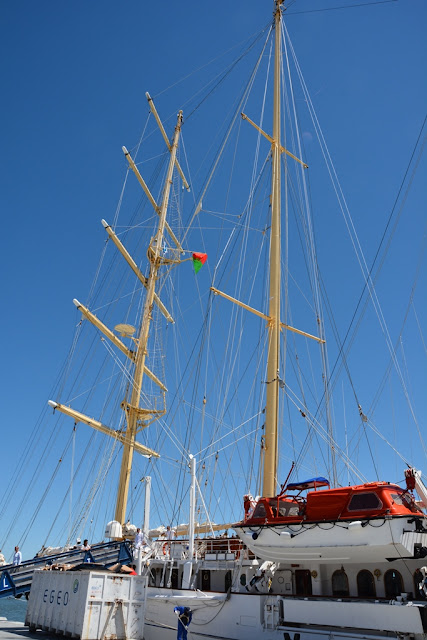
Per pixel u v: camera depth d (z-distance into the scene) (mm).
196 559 19719
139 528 26297
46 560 22531
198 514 24797
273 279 25188
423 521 13312
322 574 15281
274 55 32125
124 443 37344
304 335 26688
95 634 15773
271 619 14766
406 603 12430
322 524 14195
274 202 27156
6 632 18250
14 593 20609
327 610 13625
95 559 23078
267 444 21328
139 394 38688
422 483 14914
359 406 21375
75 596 16734
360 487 14180
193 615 17062
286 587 15961
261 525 15547
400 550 12930
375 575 14422
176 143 48781
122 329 39844
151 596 18891
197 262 31094
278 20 32875
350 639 12969
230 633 15719
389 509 13266
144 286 44219
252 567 17125
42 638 16562
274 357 23234
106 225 39281
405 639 12039
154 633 18141
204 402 27562
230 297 25875
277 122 29672
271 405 22234
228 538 19641
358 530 13469
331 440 23219
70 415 34500
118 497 35656
